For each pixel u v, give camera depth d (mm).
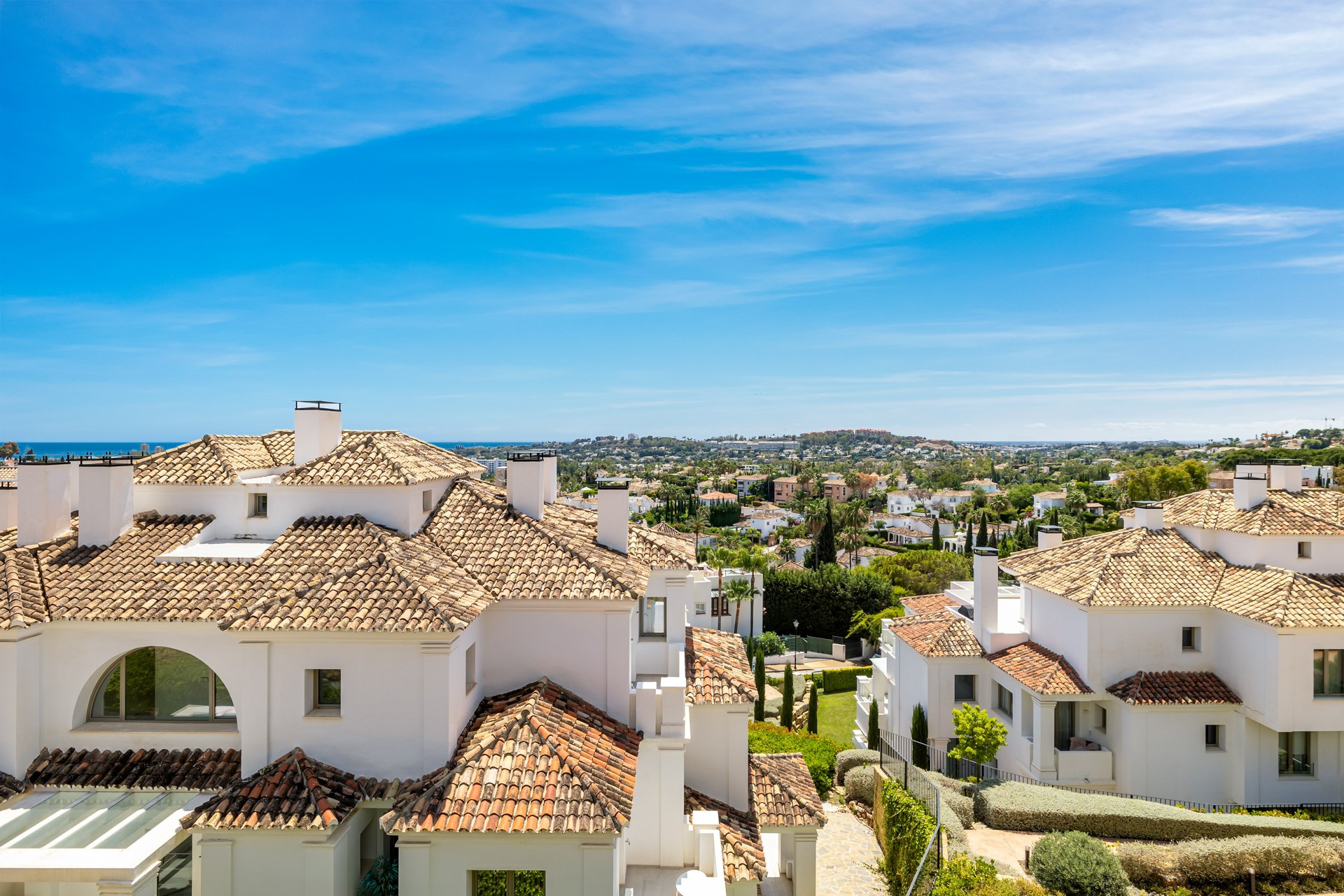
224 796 14977
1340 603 26172
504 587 18391
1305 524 28750
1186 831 22953
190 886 16562
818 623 87750
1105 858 18547
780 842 22766
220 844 14500
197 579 18297
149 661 18078
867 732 42062
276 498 20859
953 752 29578
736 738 20250
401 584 16953
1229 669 28188
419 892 13742
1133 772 27922
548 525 22531
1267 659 26297
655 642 22594
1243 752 27406
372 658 16078
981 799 25219
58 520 20594
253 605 16484
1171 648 29125
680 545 24750
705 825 17625
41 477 20047
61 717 17516
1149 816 23328
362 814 16109
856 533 124312
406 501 20688
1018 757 30969
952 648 34531
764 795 20672
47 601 17594
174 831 15469
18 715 16781
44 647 17500
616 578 18625
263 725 16094
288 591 17109
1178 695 27750
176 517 21016
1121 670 29094
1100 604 28594
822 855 25391
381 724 16000
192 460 21953
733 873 17016
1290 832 22531
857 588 86438
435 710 15914
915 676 36844
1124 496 122938
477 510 22406
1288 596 26625
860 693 46094
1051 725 29141
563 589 18234
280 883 14500
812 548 116250
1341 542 28516
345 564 18203
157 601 17531
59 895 16188
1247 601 27516
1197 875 19625
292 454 25094
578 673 18328
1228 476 100562
